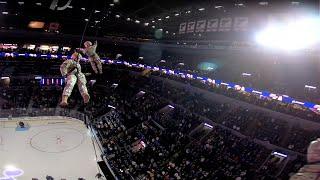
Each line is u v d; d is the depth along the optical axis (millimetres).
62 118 45062
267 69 38188
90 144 37938
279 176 24984
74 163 33156
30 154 34312
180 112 40438
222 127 34062
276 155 27578
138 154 33531
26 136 38719
